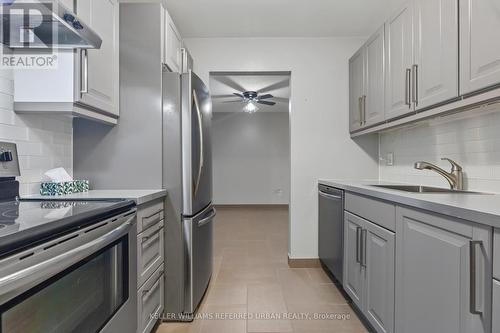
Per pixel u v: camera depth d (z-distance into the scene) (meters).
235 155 7.29
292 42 3.02
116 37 1.97
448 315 1.11
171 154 2.04
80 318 1.00
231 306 2.19
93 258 1.07
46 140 1.79
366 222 1.87
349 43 3.02
